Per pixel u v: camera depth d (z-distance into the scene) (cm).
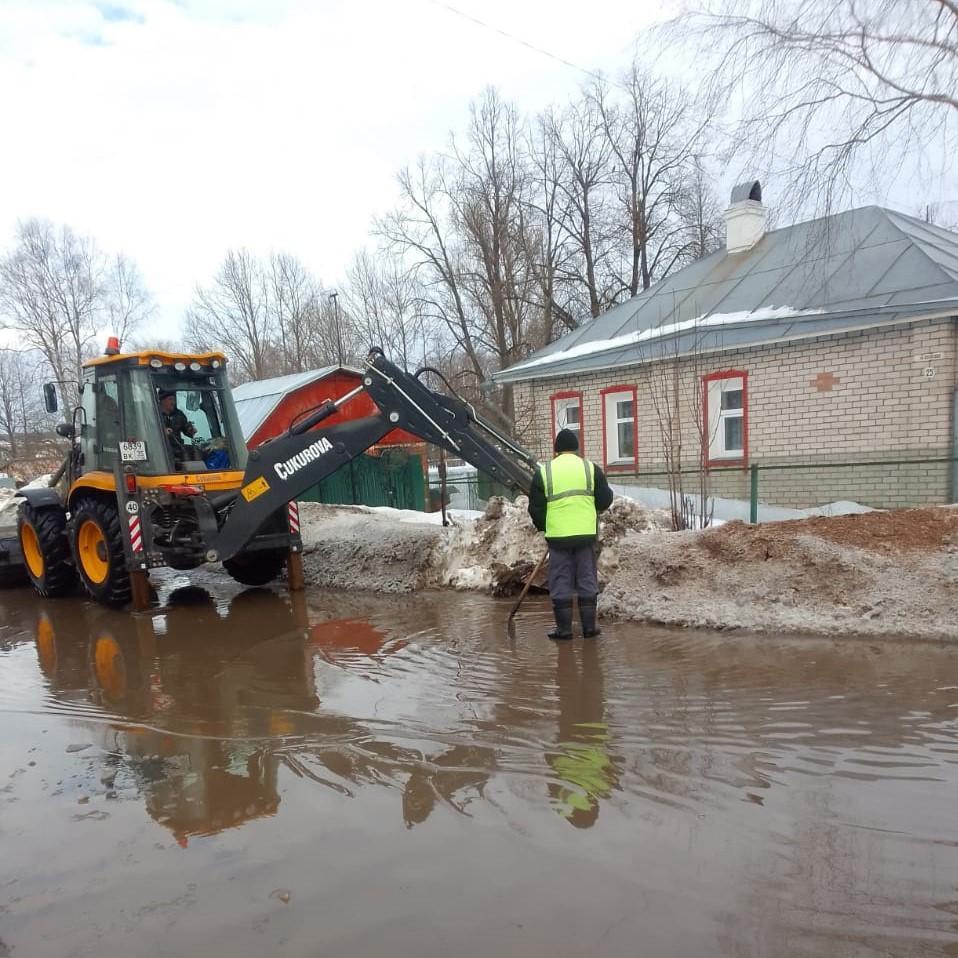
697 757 337
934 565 538
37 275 3466
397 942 219
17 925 238
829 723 369
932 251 1045
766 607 562
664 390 1035
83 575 810
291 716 424
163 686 500
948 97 704
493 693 442
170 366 776
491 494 1428
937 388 927
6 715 450
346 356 3519
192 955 219
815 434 1049
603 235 2614
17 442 3538
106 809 318
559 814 292
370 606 722
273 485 710
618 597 628
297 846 278
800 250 1218
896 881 239
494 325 2598
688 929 219
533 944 215
